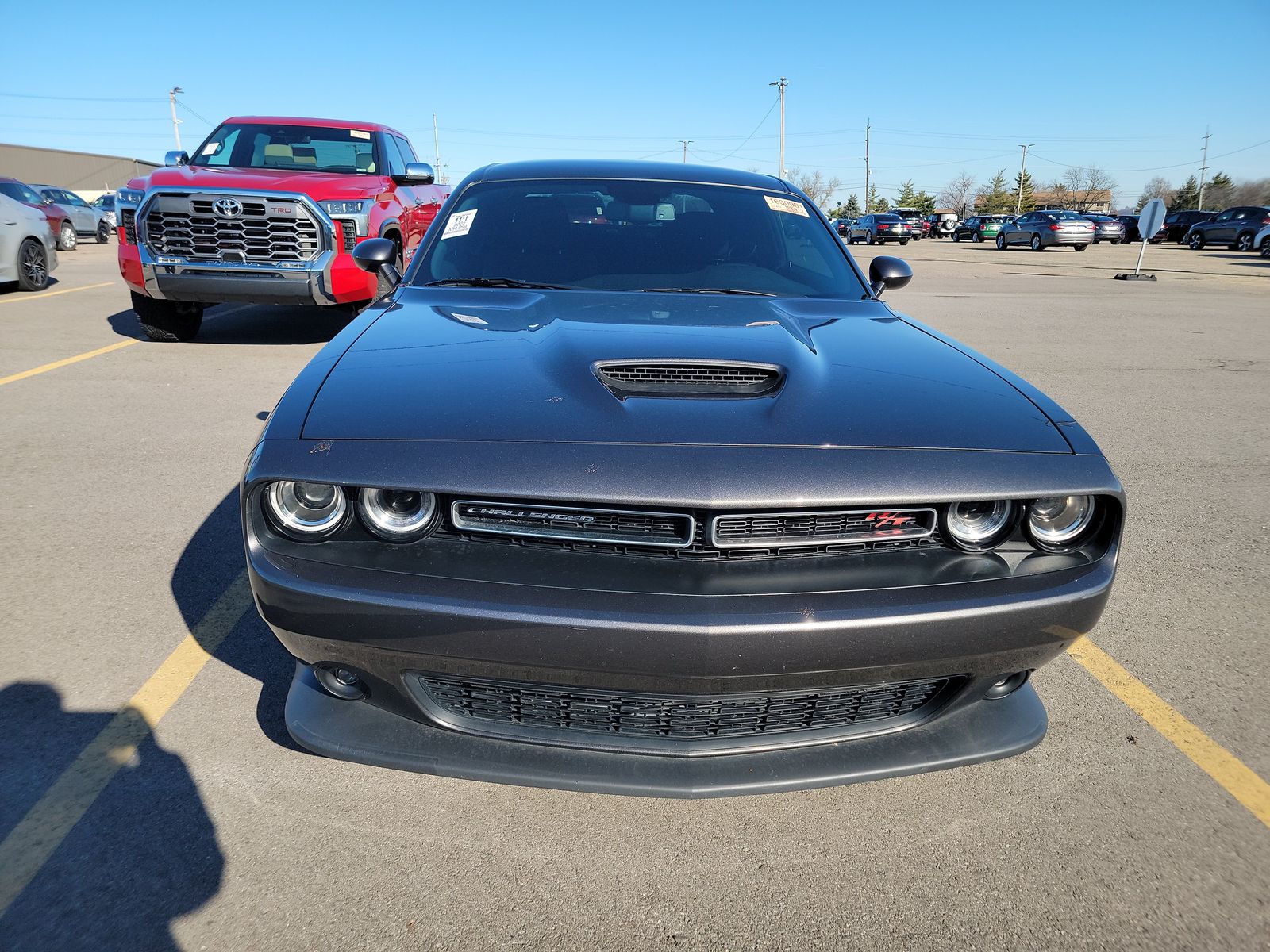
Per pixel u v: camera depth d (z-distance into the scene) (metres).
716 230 3.04
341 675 1.81
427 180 7.50
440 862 1.80
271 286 6.31
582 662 1.59
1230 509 4.10
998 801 2.04
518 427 1.71
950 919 1.70
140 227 6.25
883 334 2.41
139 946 1.58
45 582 2.96
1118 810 2.02
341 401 1.80
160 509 3.62
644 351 2.02
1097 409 6.04
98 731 2.17
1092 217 35.06
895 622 1.62
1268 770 2.18
